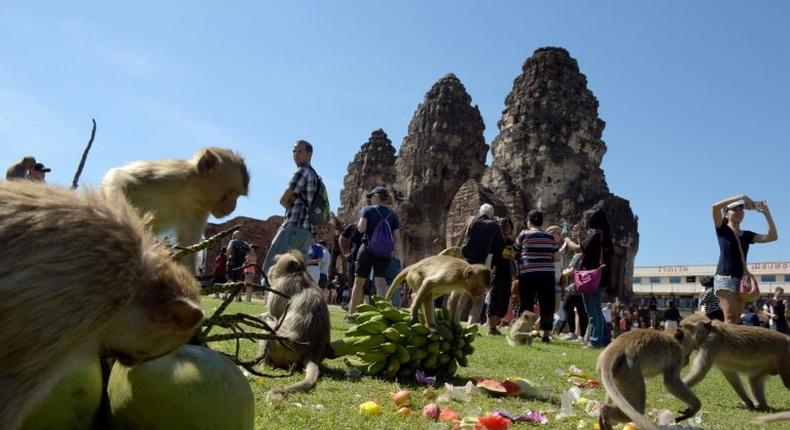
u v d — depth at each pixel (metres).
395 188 49.00
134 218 2.12
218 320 3.44
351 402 5.12
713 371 10.39
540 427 4.86
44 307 1.79
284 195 10.10
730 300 9.80
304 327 6.27
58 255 1.84
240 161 5.87
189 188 5.61
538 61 41.66
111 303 1.92
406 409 4.84
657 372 5.39
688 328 6.85
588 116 40.44
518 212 37.66
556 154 38.50
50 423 2.69
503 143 41.03
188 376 2.91
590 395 6.57
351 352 6.45
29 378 1.83
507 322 18.05
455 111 47.94
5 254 1.79
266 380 5.70
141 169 5.53
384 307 6.78
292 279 6.89
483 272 6.42
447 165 46.50
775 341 6.99
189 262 4.78
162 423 2.86
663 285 90.69
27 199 1.91
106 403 3.00
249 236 37.16
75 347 1.92
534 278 13.04
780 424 5.93
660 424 5.45
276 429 4.11
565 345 12.77
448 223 38.38
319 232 39.22
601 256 12.62
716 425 5.71
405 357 6.28
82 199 2.01
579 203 37.38
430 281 6.59
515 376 7.47
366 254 12.11
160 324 2.08
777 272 82.38
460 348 6.85
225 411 2.94
